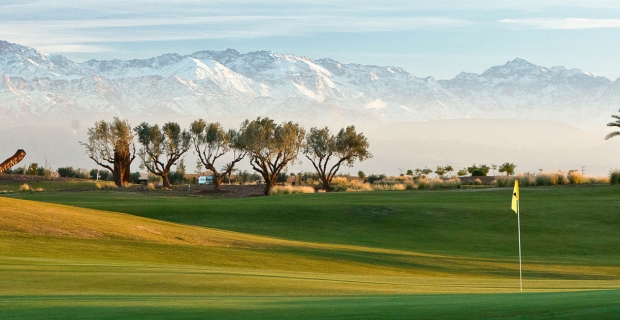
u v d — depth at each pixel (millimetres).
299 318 10891
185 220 48625
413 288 18359
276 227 45781
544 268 29703
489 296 14391
